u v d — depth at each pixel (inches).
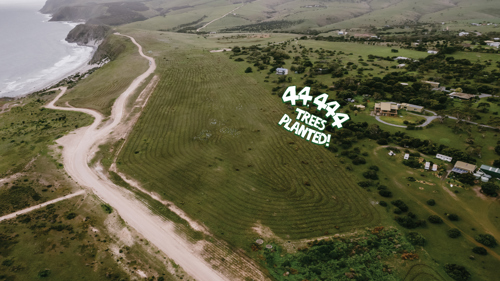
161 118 4190.5
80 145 3526.1
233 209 2509.8
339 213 2420.0
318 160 3122.5
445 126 3521.2
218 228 2321.6
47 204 2559.1
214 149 3415.4
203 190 2741.1
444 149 2962.6
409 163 2913.4
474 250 2014.0
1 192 2701.8
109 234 2257.6
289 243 2165.4
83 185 2819.9
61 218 2397.9
